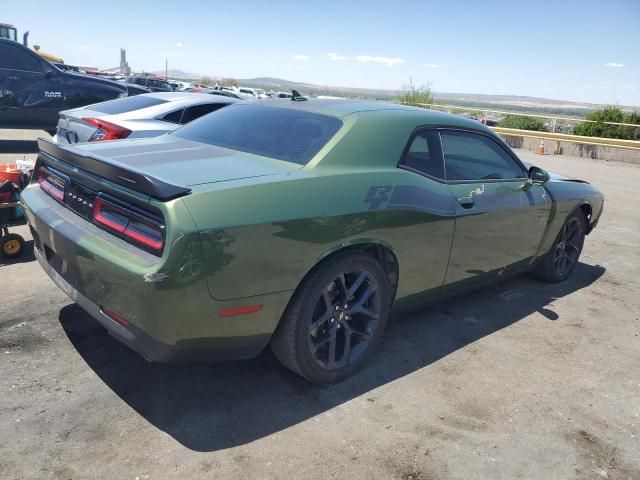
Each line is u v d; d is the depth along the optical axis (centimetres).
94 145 327
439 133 354
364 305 310
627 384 335
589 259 603
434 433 270
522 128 2220
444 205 335
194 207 233
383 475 238
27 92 937
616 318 438
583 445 271
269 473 233
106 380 292
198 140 344
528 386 322
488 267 390
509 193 392
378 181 300
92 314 267
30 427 250
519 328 404
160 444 246
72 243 264
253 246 245
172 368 309
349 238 282
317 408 283
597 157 1744
